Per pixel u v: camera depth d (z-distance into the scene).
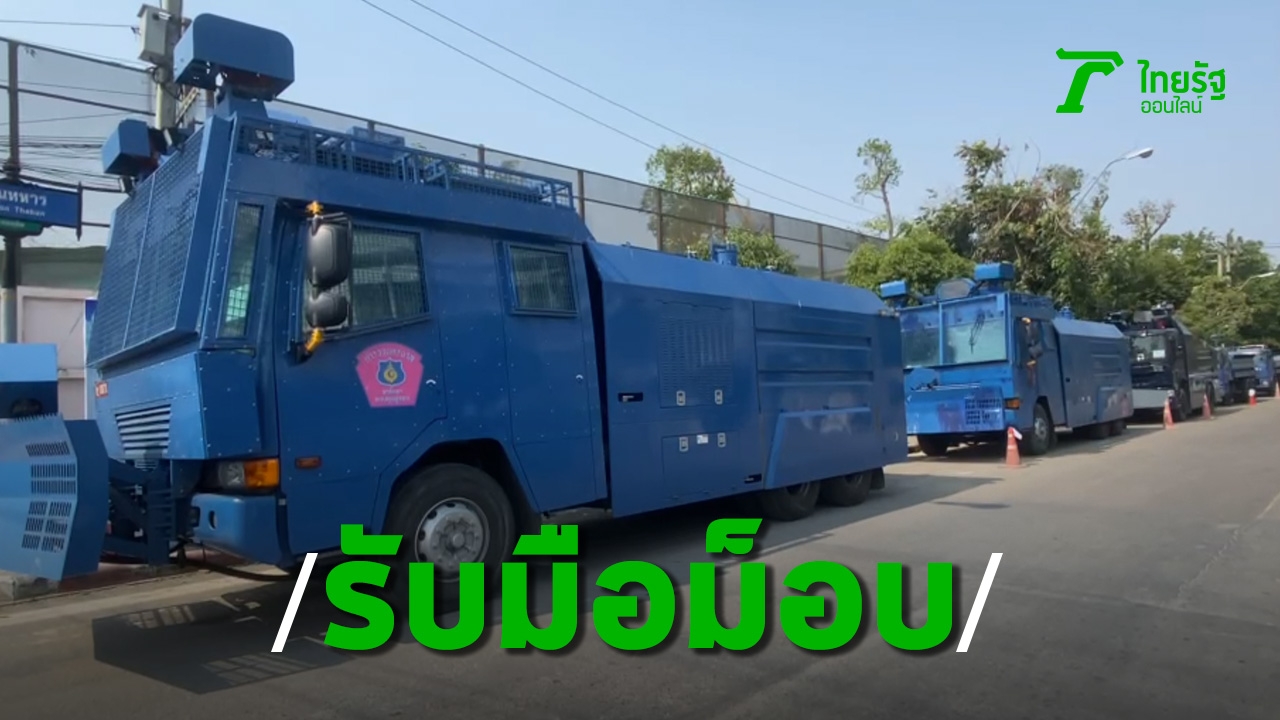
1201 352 27.12
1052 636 5.75
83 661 5.61
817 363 10.37
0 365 6.53
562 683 5.03
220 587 7.74
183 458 5.51
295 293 5.68
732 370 9.00
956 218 28.64
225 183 5.50
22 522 5.38
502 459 6.84
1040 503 11.03
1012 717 4.48
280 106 12.88
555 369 7.18
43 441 5.23
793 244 24.41
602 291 7.65
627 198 19.00
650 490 7.94
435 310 6.40
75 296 12.36
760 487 9.28
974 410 15.95
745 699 4.75
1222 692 4.77
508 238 7.00
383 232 6.20
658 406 8.09
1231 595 6.67
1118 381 20.92
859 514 10.53
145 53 9.26
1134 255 36.72
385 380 6.06
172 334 5.46
